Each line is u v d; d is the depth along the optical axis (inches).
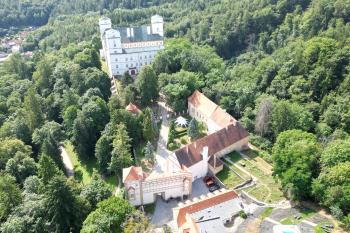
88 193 3730.3
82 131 4997.5
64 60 7657.5
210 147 4392.2
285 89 5866.1
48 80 7003.0
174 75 5816.9
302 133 3988.7
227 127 4608.8
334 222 3292.3
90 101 5413.4
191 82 5669.3
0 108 6373.0
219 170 4256.9
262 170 4256.9
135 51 7155.5
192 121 4881.9
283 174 3690.9
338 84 5654.5
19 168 4471.0
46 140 4810.5
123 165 4330.7
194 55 6510.8
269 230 3257.9
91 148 5132.9
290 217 3425.2
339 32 6811.0
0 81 7337.6
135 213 3260.3
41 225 3361.2
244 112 5275.6
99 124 5177.2
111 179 4542.3
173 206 3885.3
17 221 3314.5
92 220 3161.9
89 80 6127.0
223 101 5467.5
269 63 6353.3
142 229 3080.7
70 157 5413.4
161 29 7864.2
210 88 5748.0
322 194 3420.3
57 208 3341.5
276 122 4734.3
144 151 4758.9
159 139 5088.6
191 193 4010.8
